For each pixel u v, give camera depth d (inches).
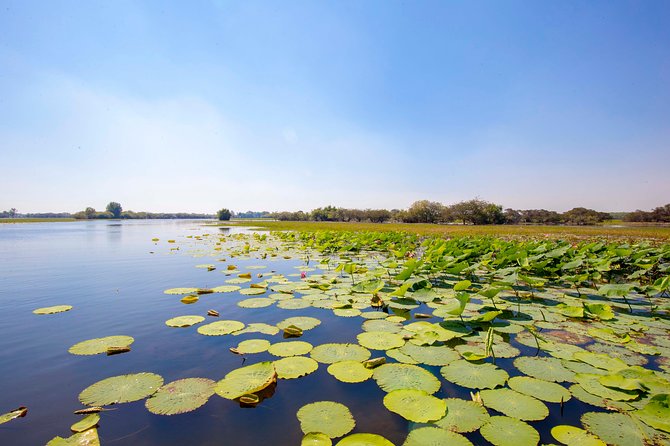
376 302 228.8
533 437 92.4
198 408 105.8
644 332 178.4
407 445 88.4
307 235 842.8
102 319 195.2
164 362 138.9
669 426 96.2
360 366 135.0
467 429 95.7
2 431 94.0
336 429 95.0
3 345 156.3
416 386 119.5
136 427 96.7
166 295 252.1
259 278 320.5
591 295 261.0
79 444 86.5
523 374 130.2
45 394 114.1
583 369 133.9
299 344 157.9
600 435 94.1
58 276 329.1
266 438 92.3
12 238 882.1
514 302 237.9
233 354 146.9
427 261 362.0
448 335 169.0
